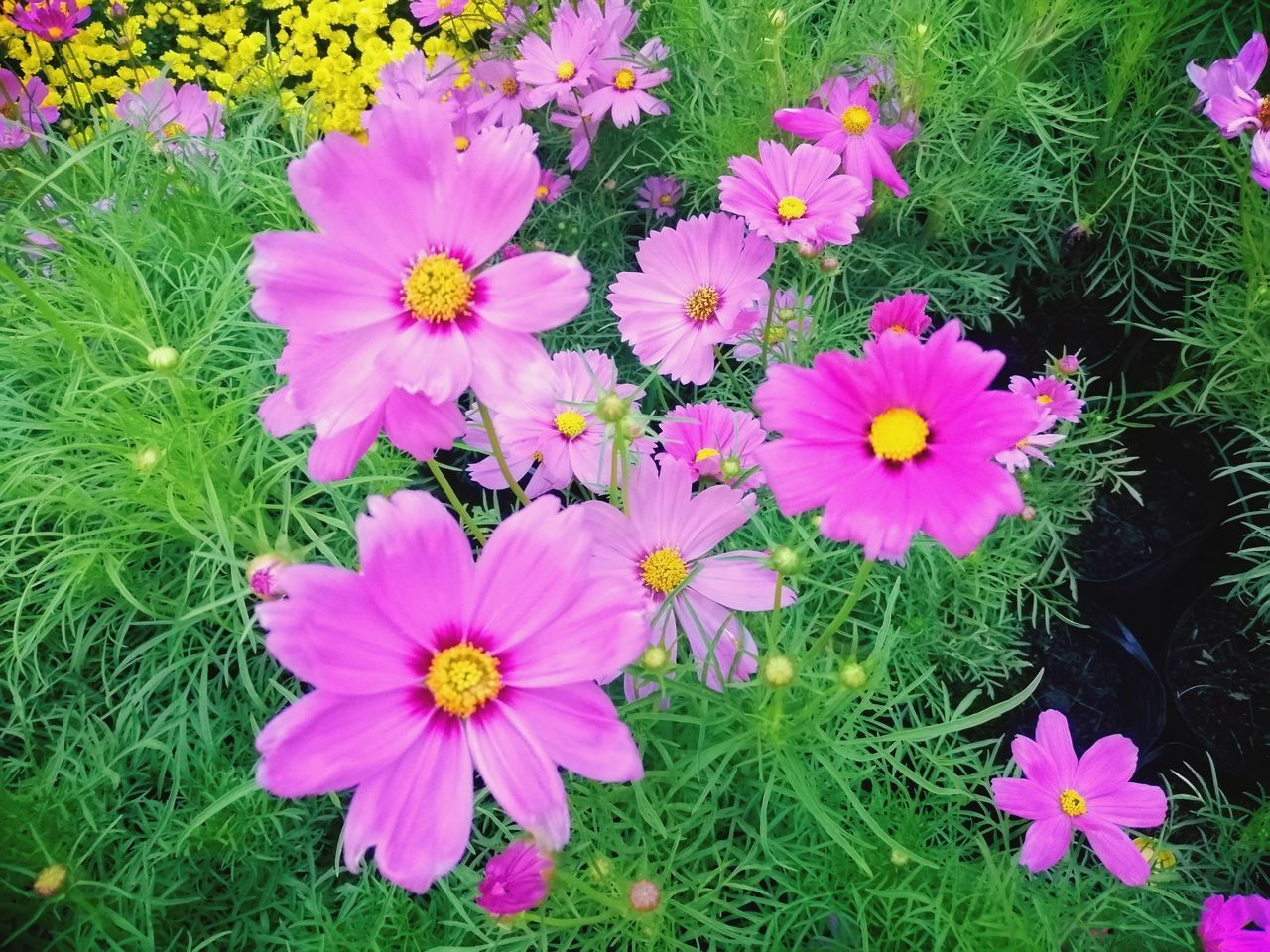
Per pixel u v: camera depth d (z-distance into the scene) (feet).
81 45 2.22
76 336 0.92
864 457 0.65
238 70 2.29
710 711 0.91
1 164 1.38
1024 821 1.17
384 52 2.27
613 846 0.91
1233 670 1.44
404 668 0.65
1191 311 1.62
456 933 1.02
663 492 0.93
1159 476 1.63
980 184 1.59
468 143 1.85
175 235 1.25
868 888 0.97
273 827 1.06
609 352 1.72
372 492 1.11
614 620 0.66
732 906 0.95
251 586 0.82
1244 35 1.52
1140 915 1.03
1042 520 1.43
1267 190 1.49
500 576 0.66
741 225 1.26
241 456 1.01
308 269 0.68
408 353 0.69
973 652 1.38
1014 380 1.44
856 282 1.68
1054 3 1.43
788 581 0.95
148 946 0.92
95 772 0.99
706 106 1.75
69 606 0.98
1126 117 1.61
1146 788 0.99
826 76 1.58
